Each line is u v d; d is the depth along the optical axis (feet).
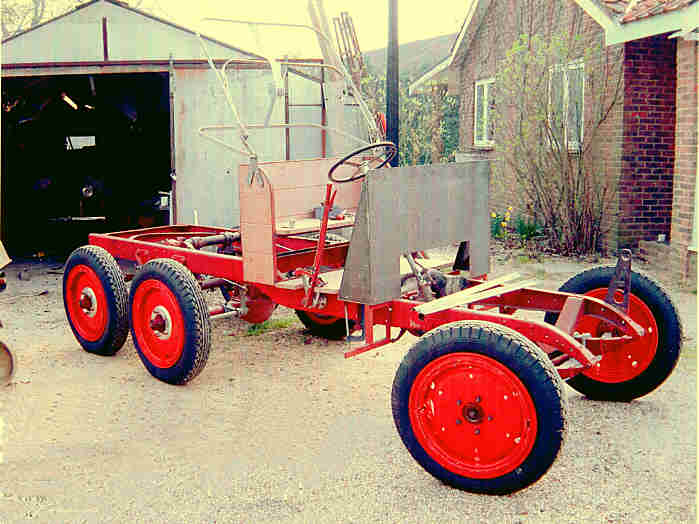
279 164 17.61
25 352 19.72
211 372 17.99
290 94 29.81
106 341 18.85
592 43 33.78
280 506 11.49
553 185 35.40
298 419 15.01
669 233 32.73
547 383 10.80
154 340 17.38
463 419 11.57
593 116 33.45
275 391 16.62
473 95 48.03
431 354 11.69
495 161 43.65
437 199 14.66
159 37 29.96
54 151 39.29
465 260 16.15
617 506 11.34
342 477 12.45
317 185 18.54
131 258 19.94
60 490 12.01
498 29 43.39
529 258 32.48
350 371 17.94
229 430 14.48
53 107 38.68
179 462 13.05
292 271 18.53
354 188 19.74
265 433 14.32
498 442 11.34
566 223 34.32
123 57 30.01
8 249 36.52
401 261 16.37
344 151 30.58
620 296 15.02
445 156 57.11
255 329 21.75
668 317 14.46
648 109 31.94
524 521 10.98
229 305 18.84
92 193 38.91
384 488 12.05
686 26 26.45
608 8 30.73
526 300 14.80
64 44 29.99
